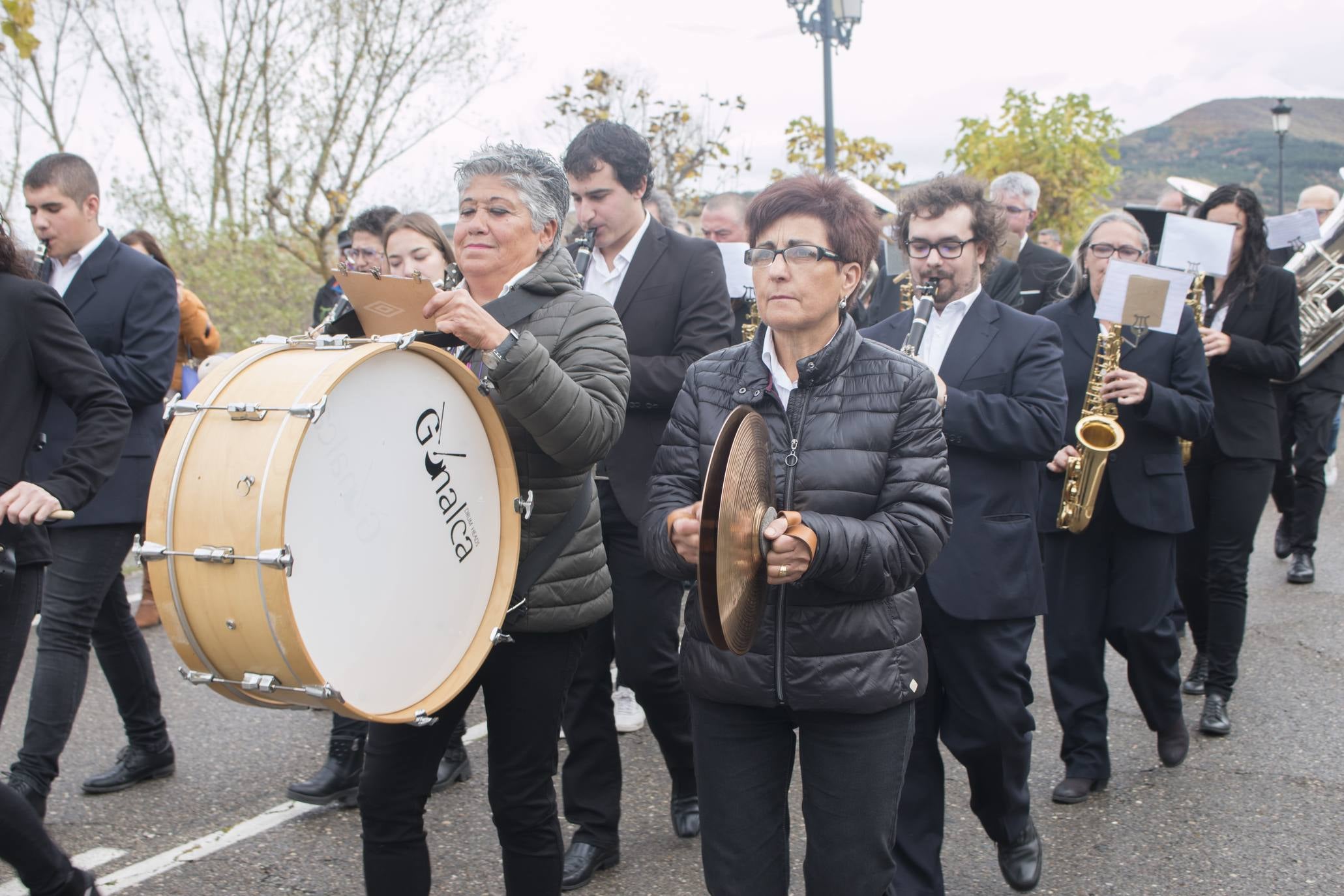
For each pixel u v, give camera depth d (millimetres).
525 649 2781
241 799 4215
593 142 4020
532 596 2732
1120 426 4188
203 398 2254
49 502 2939
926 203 3523
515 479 2680
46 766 3736
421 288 2420
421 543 2463
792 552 2258
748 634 2252
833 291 2463
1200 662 5352
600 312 2814
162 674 5664
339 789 4133
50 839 2801
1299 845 3793
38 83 14062
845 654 2420
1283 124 21844
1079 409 4344
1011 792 3402
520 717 2785
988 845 3891
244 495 2123
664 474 2631
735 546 2102
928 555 2443
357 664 2318
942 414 2873
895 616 2488
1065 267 6426
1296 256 6738
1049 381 3449
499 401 2717
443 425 2520
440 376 2506
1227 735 4758
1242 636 4820
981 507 3375
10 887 3469
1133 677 4367
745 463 2154
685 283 4070
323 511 2229
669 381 3914
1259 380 5020
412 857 2670
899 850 3268
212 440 2201
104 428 3143
